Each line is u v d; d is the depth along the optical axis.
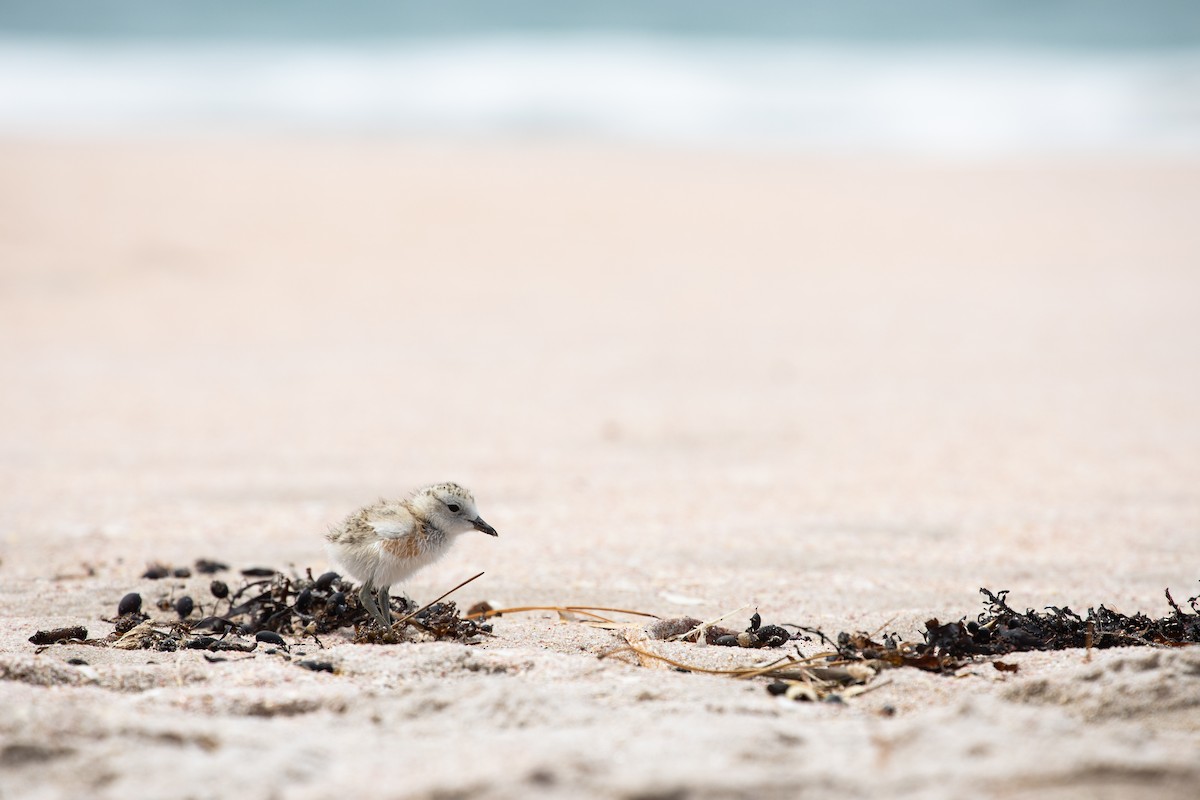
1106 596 13.70
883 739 7.52
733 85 86.94
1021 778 6.74
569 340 34.19
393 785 6.94
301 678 9.35
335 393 27.75
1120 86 84.50
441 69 90.50
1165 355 31.62
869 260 46.53
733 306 39.09
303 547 16.17
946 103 81.88
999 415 25.66
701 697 8.98
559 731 7.90
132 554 15.83
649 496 19.50
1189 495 19.19
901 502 19.02
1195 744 7.30
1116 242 48.84
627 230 51.19
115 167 58.62
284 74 88.94
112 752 7.26
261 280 41.88
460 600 13.62
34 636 11.09
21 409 25.80
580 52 95.69
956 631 10.45
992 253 47.44
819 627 12.29
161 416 25.36
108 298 38.78
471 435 23.94
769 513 18.38
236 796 6.80
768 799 6.61
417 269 44.16
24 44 94.81
